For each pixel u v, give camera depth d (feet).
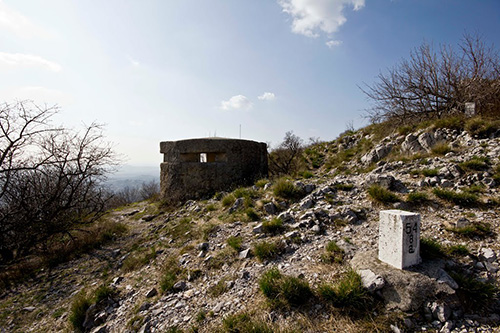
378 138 33.22
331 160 36.40
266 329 7.75
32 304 14.53
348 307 7.99
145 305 11.10
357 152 34.06
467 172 15.94
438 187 15.29
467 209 12.82
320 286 8.82
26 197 21.50
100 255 19.67
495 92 24.71
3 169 18.99
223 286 10.84
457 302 7.55
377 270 8.77
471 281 8.05
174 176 29.48
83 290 14.60
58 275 17.62
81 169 24.36
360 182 18.45
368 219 13.70
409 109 32.37
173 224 21.59
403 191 15.87
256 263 11.87
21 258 20.85
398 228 8.71
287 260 11.44
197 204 25.08
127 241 21.33
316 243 12.25
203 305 10.12
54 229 22.40
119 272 15.99
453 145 20.89
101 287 13.19
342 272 9.51
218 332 8.34
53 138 23.80
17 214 21.04
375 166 25.43
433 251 9.59
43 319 12.94
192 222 20.22
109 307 12.08
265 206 17.60
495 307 7.56
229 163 29.17
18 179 21.84
